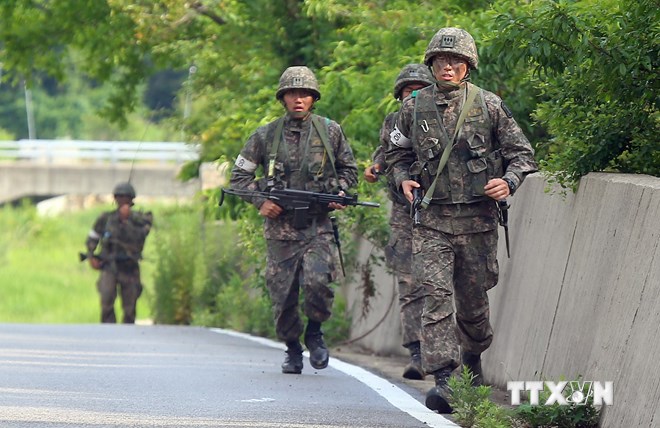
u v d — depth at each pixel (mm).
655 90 19797
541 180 22109
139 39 42969
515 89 27406
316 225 24000
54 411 17750
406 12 31734
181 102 50500
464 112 18938
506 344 22438
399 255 24281
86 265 103938
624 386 15961
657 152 20000
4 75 53250
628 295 16547
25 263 104000
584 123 20516
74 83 157875
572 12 19938
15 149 112438
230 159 38656
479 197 18922
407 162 19453
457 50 18859
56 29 50531
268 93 37125
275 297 24141
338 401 19984
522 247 22547
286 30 42000
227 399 19797
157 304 53406
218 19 44031
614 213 17938
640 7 19141
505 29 20438
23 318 79938
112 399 19391
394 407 19344
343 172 24156
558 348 19312
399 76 23703
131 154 111375
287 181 23891
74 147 111938
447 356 18578
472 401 17578
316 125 24078
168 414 17766
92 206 133750
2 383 21156
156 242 54281
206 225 51719
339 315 34094
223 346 32531
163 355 28672
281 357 28875
